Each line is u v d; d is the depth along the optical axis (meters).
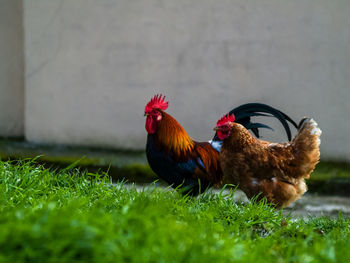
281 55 10.66
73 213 3.45
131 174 9.33
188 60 10.91
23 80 11.65
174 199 4.74
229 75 10.83
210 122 10.93
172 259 2.87
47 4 11.05
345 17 10.46
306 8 10.53
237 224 4.22
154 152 5.96
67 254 2.72
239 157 5.79
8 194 4.32
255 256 3.16
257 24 10.68
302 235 4.14
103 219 3.15
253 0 10.63
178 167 5.96
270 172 5.80
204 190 6.30
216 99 10.89
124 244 2.88
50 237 2.82
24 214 3.30
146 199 4.30
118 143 11.19
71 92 11.20
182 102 10.99
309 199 8.92
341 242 3.80
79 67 11.13
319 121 10.64
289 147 5.92
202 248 3.03
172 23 10.88
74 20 11.05
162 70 10.98
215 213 4.38
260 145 5.86
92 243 2.79
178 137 5.97
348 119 10.60
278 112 6.80
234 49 10.77
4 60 11.62
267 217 4.70
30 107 11.27
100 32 11.05
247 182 5.85
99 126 11.22
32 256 2.71
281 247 3.67
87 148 11.09
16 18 11.55
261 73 10.74
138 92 11.08
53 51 11.13
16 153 9.57
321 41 10.55
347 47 10.49
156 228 3.18
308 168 5.90
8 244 2.77
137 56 11.02
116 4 10.96
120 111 11.15
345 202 8.69
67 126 11.26
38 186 4.71
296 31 10.59
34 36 11.11
